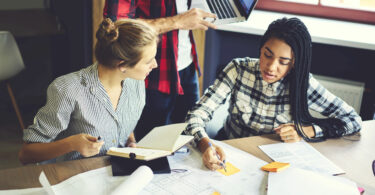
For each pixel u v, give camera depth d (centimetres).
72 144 128
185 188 121
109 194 116
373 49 240
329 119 167
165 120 202
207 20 184
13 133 304
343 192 122
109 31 125
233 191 121
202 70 294
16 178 121
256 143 153
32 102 348
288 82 164
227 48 300
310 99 169
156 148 133
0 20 304
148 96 194
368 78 270
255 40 290
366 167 141
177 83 191
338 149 152
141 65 132
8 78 281
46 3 342
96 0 267
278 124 172
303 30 151
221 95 174
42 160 136
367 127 171
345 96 259
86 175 124
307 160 142
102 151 149
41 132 136
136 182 115
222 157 138
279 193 119
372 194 125
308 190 122
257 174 131
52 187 118
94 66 140
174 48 186
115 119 146
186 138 138
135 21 128
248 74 171
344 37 252
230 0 196
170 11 183
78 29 282
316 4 295
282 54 150
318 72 281
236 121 181
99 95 140
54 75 346
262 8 311
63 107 135
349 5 288
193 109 170
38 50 346
